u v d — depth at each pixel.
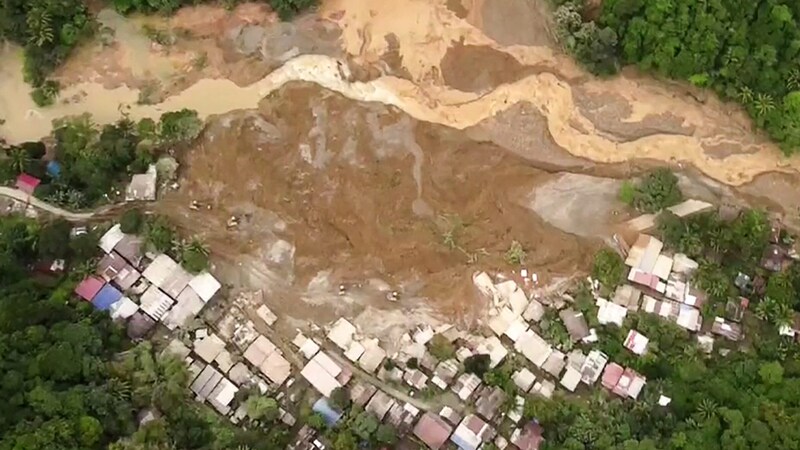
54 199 54.09
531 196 56.16
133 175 54.84
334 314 53.59
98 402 47.09
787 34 55.31
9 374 46.62
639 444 48.44
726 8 55.16
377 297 53.97
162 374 49.94
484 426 51.09
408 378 52.34
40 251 52.34
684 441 48.50
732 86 55.88
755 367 50.94
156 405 48.72
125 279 52.66
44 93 56.00
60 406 46.31
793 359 51.66
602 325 53.59
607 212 55.88
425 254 54.59
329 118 56.41
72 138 54.59
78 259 52.97
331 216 55.03
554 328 53.25
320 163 55.78
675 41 55.09
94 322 50.88
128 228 52.94
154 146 55.19
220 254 54.09
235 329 52.94
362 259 54.59
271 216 54.97
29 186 54.16
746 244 53.94
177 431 47.94
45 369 47.53
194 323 52.66
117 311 51.97
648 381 52.44
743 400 49.72
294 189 55.34
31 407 46.34
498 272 54.53
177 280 52.91
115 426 47.28
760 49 55.31
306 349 52.56
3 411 45.59
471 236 55.09
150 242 53.06
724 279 53.75
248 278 53.97
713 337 53.66
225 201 55.12
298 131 56.22
